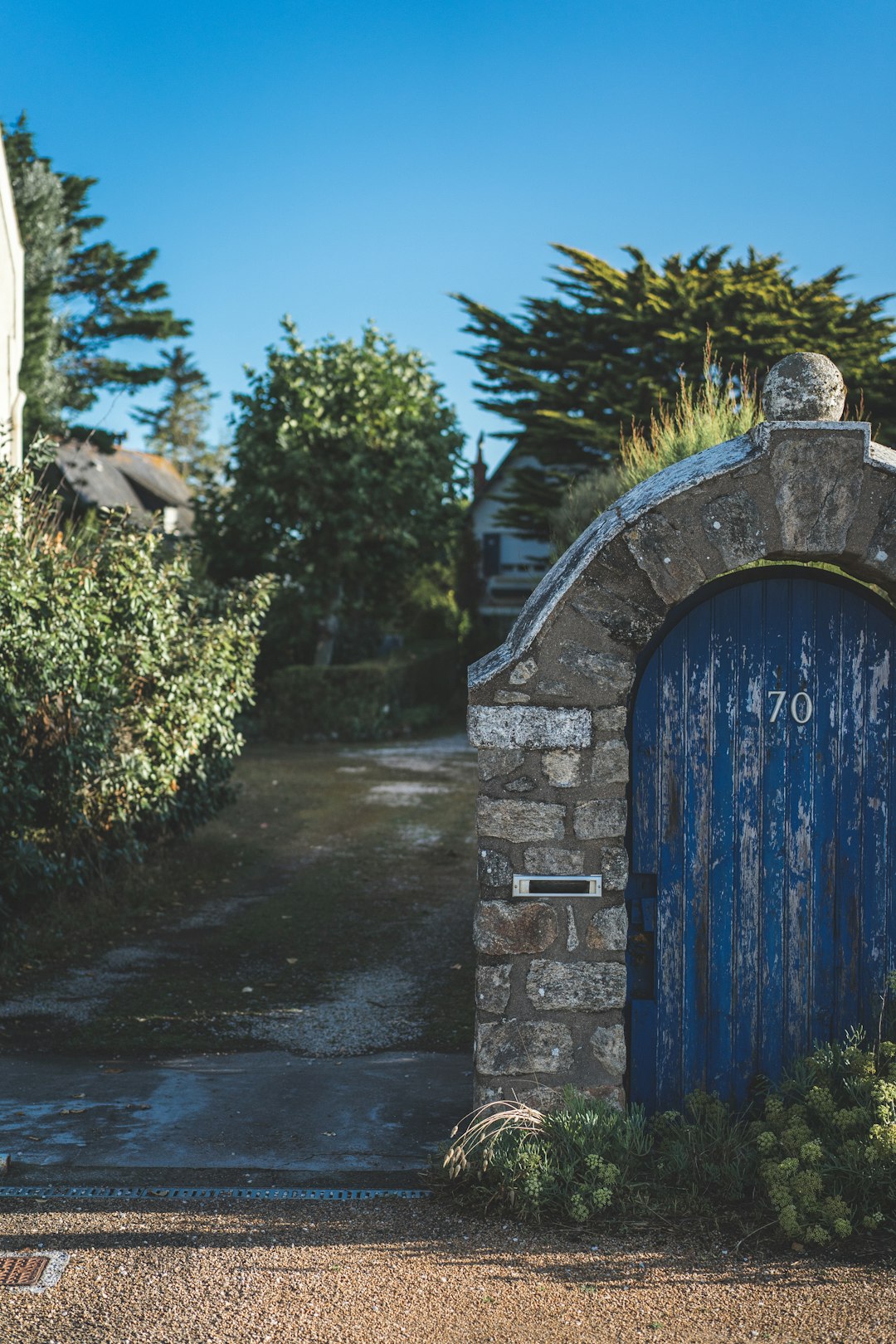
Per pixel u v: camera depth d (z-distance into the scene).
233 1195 4.29
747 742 4.83
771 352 16.08
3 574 7.88
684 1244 3.96
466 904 10.05
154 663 9.74
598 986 4.55
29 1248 3.86
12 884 7.63
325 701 22.55
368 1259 3.83
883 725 4.85
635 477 7.62
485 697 4.56
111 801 9.55
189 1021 6.96
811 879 4.84
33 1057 6.18
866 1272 3.77
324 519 22.78
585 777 4.57
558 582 4.67
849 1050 4.52
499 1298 3.59
